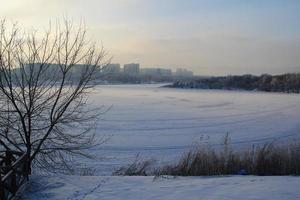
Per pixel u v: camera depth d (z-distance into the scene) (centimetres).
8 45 1271
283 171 1421
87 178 1231
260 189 1021
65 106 1330
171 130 4094
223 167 1428
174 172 1412
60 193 1066
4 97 1271
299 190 998
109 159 2378
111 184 1156
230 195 977
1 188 889
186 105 8238
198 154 1481
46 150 1361
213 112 6669
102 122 4438
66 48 1334
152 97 11019
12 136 1316
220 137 3666
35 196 1045
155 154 2675
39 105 1305
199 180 1201
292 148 1556
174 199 975
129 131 3841
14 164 992
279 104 9369
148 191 1064
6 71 1263
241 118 5706
